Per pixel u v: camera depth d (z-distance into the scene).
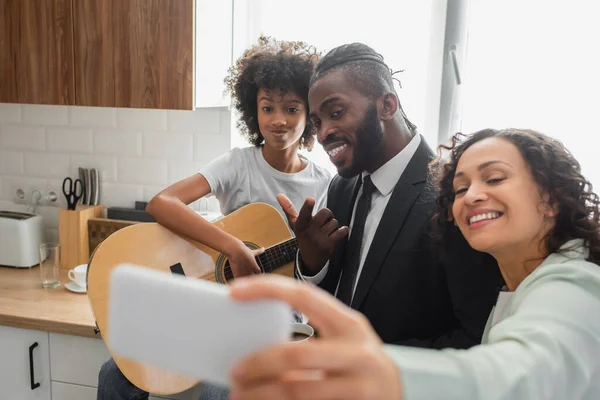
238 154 1.77
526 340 0.54
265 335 0.36
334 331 0.36
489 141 0.88
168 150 2.13
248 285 0.36
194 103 1.71
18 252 2.12
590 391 0.59
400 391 0.35
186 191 1.63
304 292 0.36
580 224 0.82
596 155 1.72
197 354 0.37
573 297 0.63
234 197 1.77
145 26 1.70
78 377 1.73
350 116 1.25
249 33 2.03
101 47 1.75
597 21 1.67
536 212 0.82
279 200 1.46
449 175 1.04
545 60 1.75
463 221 0.86
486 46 1.80
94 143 2.18
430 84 1.88
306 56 1.65
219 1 1.83
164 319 0.38
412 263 1.18
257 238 1.61
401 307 1.19
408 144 1.27
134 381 1.42
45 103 1.83
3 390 1.80
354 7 1.90
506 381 0.45
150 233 1.52
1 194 2.31
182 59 1.68
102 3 1.72
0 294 1.88
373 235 1.27
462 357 0.46
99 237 2.11
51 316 1.71
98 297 1.46
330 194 1.45
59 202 2.25
